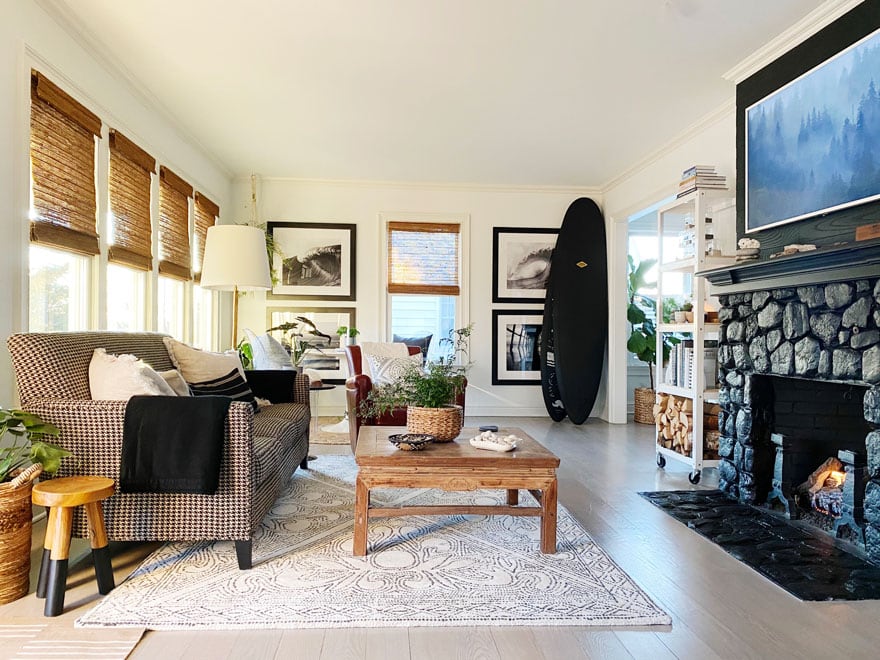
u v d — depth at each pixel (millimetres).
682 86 3588
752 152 3166
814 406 2898
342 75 3486
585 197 6133
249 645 1612
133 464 1990
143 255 3805
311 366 5906
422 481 2285
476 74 3451
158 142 4078
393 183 6008
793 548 2408
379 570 2121
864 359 2312
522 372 6164
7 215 2484
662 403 3922
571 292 5895
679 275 6801
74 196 3012
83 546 2361
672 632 1718
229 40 3074
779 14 2734
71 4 2750
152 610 1784
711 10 2707
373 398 2871
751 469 3025
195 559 2209
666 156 4758
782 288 2795
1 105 2436
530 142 4711
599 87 3611
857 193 2455
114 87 3418
